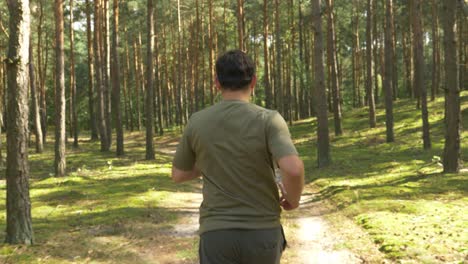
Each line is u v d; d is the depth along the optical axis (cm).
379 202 1045
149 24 2256
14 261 670
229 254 230
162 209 1114
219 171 236
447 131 1414
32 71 2823
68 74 6109
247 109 238
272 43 4438
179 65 4553
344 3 4425
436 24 3547
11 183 757
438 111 2997
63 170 1767
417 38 2152
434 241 691
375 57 4100
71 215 1061
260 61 5403
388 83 2422
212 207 236
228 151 234
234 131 234
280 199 247
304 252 708
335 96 2833
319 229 863
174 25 5038
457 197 1070
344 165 1830
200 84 5212
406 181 1341
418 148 2134
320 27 1838
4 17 3191
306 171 1820
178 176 258
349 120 3328
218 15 4447
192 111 4525
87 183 1572
